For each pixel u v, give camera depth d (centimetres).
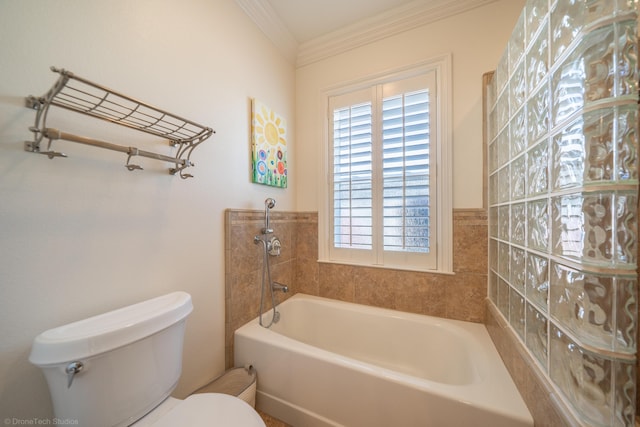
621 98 53
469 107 146
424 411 92
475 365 111
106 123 86
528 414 80
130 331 73
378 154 175
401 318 156
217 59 132
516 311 101
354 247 185
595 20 56
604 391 55
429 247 160
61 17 75
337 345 173
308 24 171
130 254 93
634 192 52
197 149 121
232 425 73
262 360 128
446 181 151
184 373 114
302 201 205
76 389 64
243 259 148
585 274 58
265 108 166
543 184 79
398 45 166
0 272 65
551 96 74
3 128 64
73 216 78
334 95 192
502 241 119
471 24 145
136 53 95
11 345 66
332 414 109
